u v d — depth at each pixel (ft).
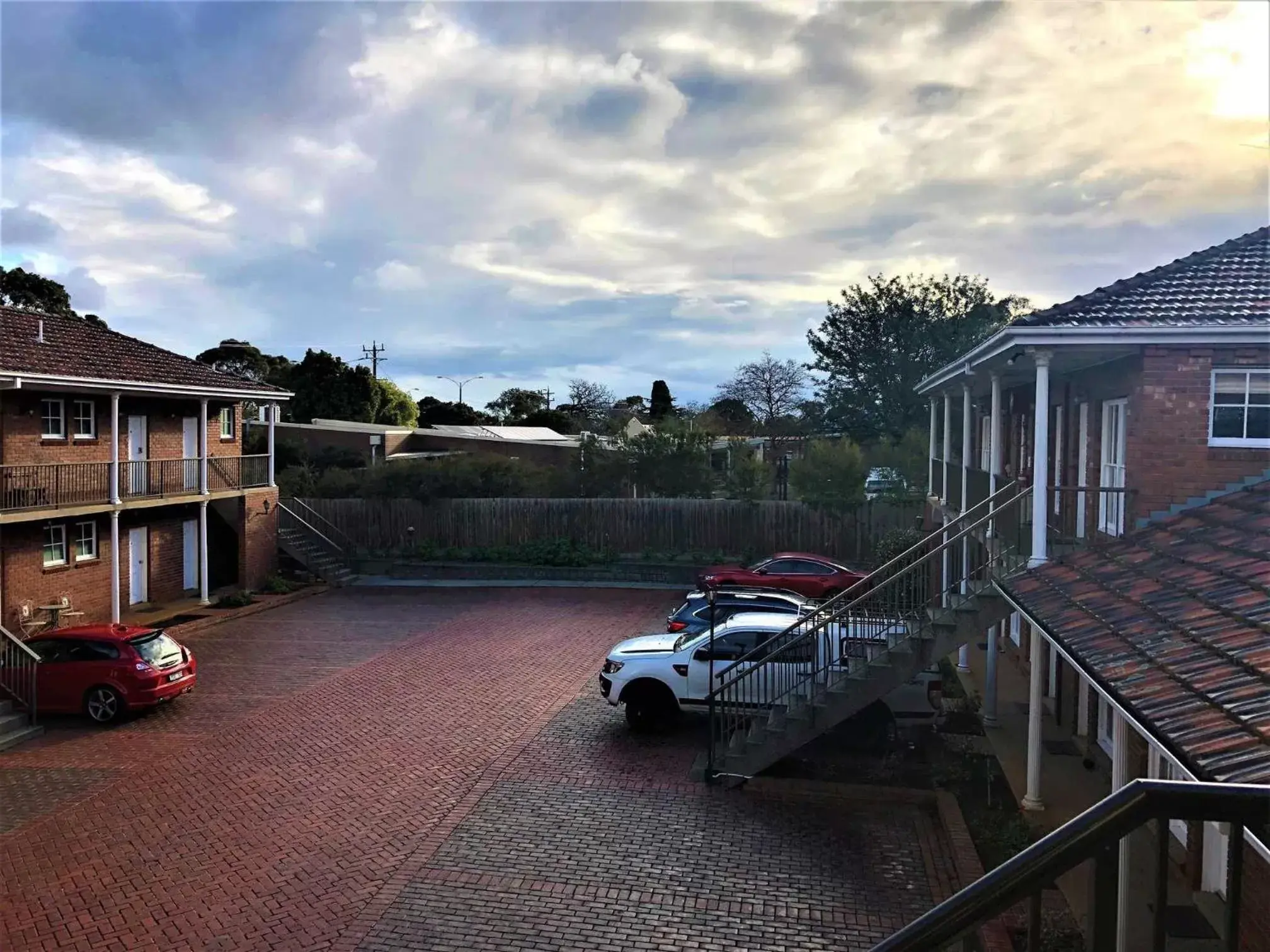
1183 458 35.09
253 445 135.23
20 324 72.59
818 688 38.88
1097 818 7.34
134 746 43.98
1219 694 17.90
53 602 67.82
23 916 27.91
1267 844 7.31
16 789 38.73
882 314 135.23
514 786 37.83
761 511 96.17
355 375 195.00
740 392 192.03
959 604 37.73
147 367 77.46
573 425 227.20
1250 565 25.76
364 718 47.55
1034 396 57.77
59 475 66.33
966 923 7.63
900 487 96.63
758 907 28.02
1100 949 7.54
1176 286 38.55
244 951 25.75
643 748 42.39
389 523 102.06
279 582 86.07
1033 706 34.42
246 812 35.60
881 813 35.22
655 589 87.56
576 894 28.78
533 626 70.38
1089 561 33.01
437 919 27.27
